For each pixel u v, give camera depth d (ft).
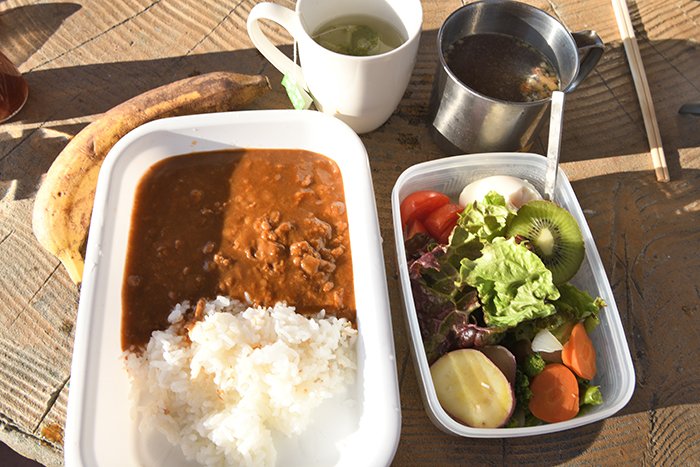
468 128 1.48
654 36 1.86
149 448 1.18
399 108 1.68
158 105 1.43
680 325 1.44
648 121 1.68
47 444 1.27
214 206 1.38
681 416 1.34
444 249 1.37
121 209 1.32
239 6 1.80
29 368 1.32
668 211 1.58
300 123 1.38
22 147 1.56
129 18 1.75
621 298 1.47
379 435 1.08
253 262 1.33
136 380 1.22
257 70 1.70
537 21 1.49
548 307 1.22
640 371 1.39
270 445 1.19
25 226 1.46
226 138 1.40
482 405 1.23
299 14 1.39
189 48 1.72
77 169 1.35
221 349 1.22
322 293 1.31
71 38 1.71
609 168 1.63
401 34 1.52
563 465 1.29
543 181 1.51
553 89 1.47
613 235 1.54
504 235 1.36
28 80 1.65
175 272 1.31
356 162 1.34
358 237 1.29
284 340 1.23
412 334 1.27
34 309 1.38
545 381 1.28
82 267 1.34
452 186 1.53
